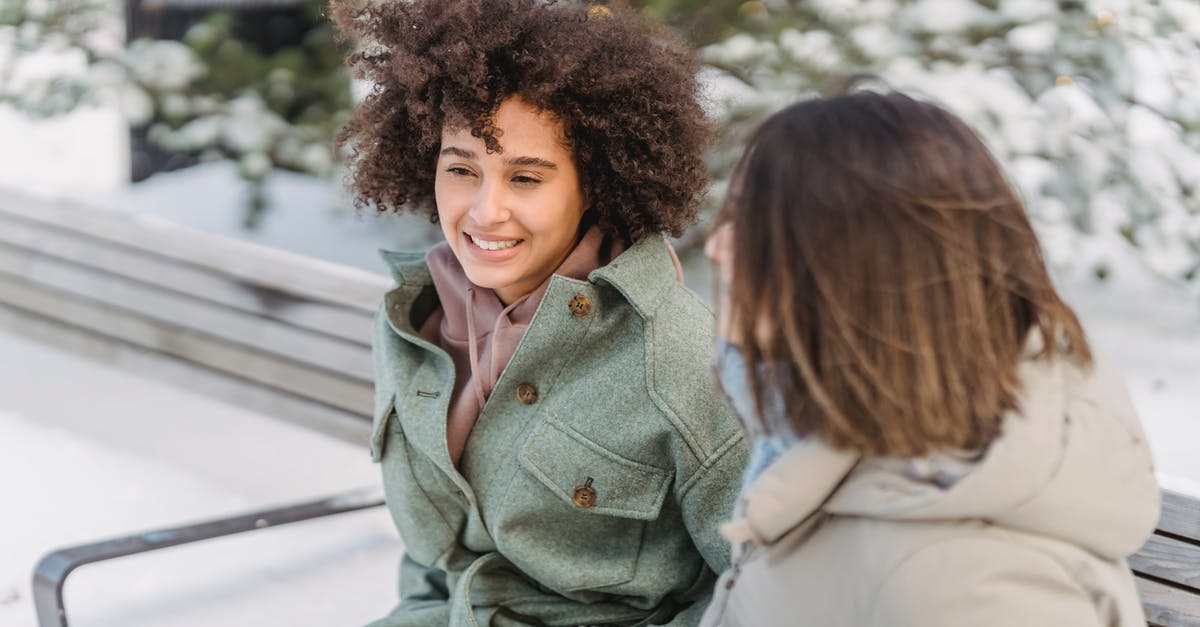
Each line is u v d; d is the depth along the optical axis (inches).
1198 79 124.0
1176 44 124.9
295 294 124.2
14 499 111.9
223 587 95.3
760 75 128.6
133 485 114.4
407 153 74.7
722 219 52.0
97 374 142.9
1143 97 127.0
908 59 127.3
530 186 68.1
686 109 70.1
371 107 74.3
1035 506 46.5
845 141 48.0
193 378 136.0
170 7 197.8
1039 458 45.7
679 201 71.3
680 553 72.2
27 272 152.4
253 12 203.5
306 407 125.0
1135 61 125.4
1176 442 103.3
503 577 75.7
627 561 71.6
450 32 66.6
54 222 149.2
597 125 67.4
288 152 172.9
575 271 71.1
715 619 56.4
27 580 97.3
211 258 132.5
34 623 90.7
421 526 76.9
